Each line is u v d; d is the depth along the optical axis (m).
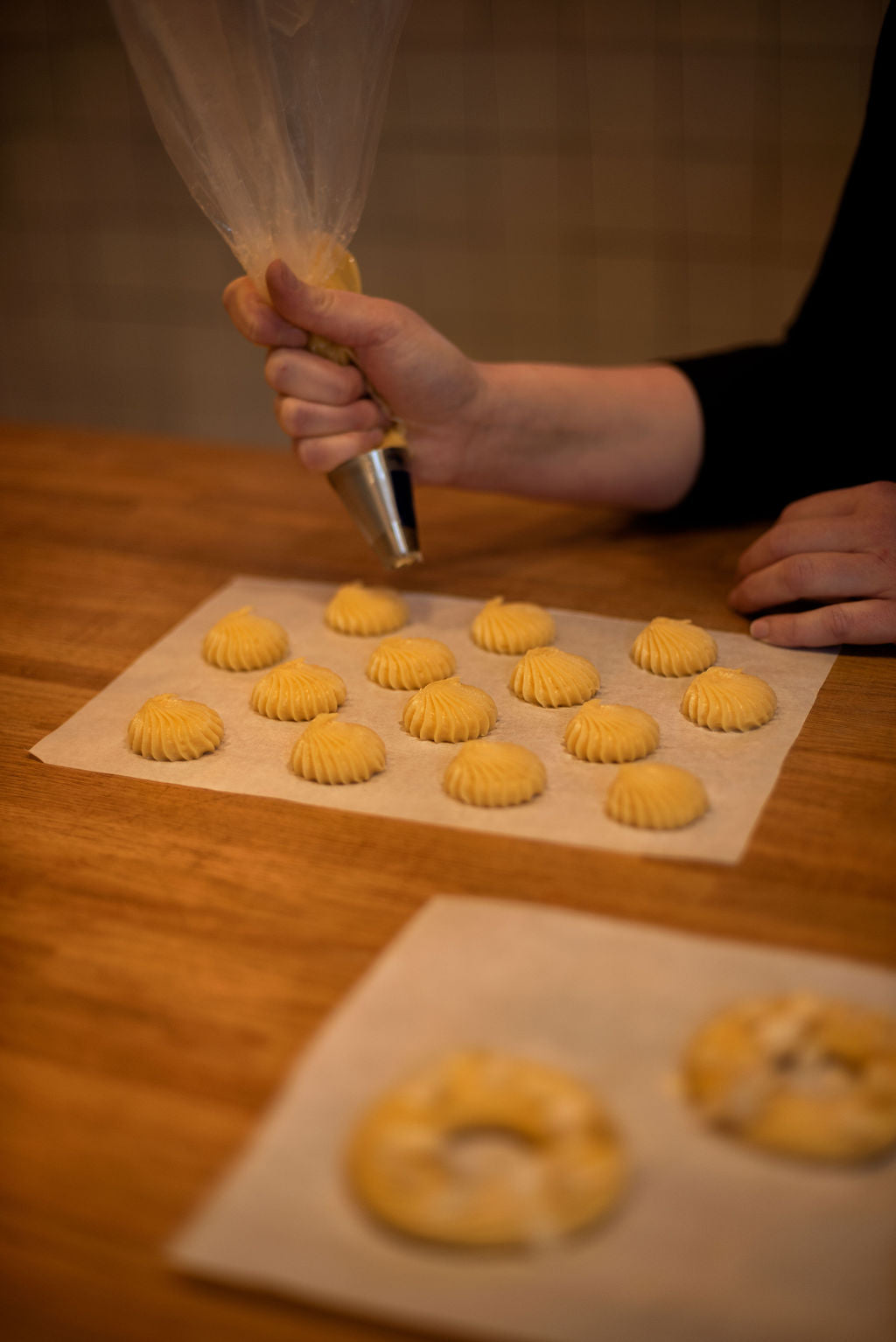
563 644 0.92
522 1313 0.41
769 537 0.93
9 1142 0.50
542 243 1.95
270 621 0.93
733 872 0.65
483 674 0.88
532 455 1.04
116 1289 0.44
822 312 1.08
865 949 0.58
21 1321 0.43
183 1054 0.54
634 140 1.81
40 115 2.14
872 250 1.04
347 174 0.87
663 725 0.80
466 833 0.69
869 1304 0.41
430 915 0.59
